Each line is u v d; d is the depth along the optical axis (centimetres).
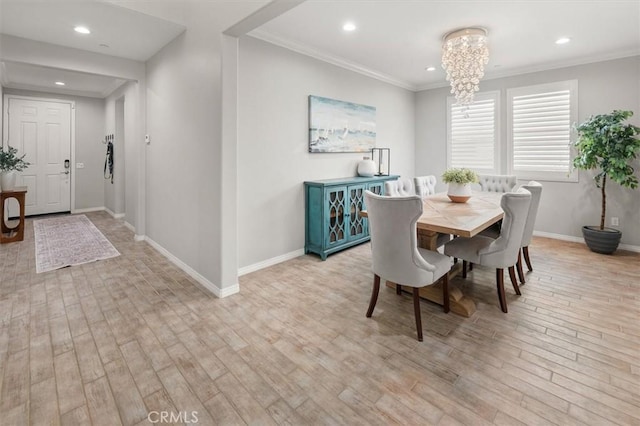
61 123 633
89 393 167
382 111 518
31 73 482
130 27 304
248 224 341
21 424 148
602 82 422
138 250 412
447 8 290
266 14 228
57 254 393
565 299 276
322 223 382
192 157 314
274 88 357
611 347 207
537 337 220
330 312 256
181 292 291
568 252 407
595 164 397
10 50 318
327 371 186
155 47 359
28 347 205
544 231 484
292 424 150
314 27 329
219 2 259
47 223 562
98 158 682
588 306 263
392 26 327
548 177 472
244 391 170
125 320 241
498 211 282
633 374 182
